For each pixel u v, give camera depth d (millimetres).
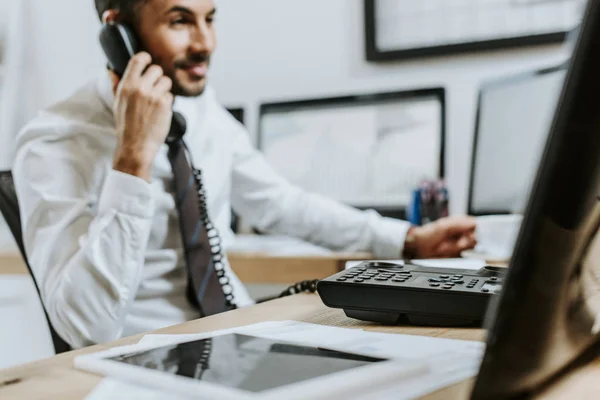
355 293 560
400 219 1711
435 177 1688
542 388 285
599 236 266
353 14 1828
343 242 1400
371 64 1812
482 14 1672
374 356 385
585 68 244
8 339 2041
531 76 1299
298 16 1898
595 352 317
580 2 268
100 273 901
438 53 1708
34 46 2146
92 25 2092
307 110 1858
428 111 1710
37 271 959
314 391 298
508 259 263
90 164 1056
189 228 1072
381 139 1757
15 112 2096
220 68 2006
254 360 377
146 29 1101
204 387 309
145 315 1071
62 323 902
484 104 1521
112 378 359
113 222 928
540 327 260
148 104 988
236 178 1484
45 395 342
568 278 261
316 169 1826
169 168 1128
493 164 1434
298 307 665
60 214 989
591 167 247
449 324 538
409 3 1748
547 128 254
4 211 1018
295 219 1450
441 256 1286
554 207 250
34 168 1020
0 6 2117
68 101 1127
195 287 1047
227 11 1990
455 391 326
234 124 1482
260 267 1277
